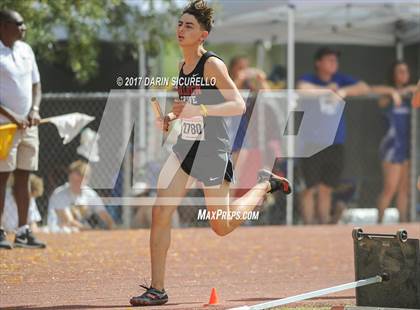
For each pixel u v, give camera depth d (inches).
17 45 868.6
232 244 983.0
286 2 1245.1
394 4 1334.9
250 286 703.7
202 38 580.1
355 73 1437.0
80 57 1246.3
